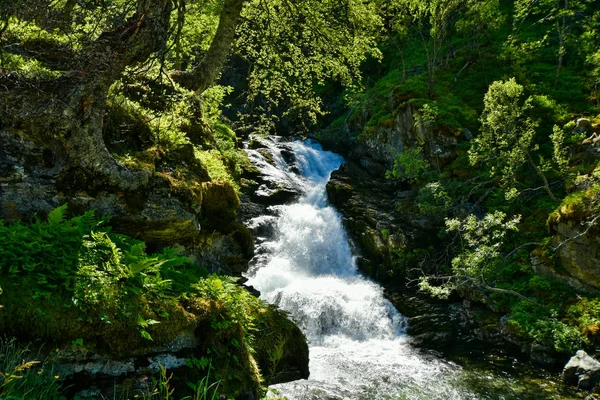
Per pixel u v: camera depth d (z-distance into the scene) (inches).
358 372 416.5
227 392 203.5
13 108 224.5
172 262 235.1
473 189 618.2
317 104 536.7
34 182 225.5
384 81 1032.8
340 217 709.9
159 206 258.7
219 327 215.8
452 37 1103.0
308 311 524.7
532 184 611.5
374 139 864.9
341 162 951.0
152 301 202.4
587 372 382.6
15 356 159.5
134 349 188.7
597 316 438.3
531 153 649.6
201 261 306.3
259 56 522.0
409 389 383.2
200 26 586.6
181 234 276.2
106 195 242.7
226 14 426.3
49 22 227.1
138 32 238.1
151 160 272.8
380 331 521.7
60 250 191.0
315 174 916.0
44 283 178.1
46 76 245.3
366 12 474.0
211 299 227.8
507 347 460.1
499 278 527.5
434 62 836.6
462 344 477.1
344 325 522.3
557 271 494.3
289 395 362.6
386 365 434.3
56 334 172.6
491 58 927.7
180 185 272.4
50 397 159.9
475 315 513.0
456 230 607.5
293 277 613.9
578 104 737.6
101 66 228.7
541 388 384.2
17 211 220.7
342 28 467.8
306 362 282.7
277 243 647.1
